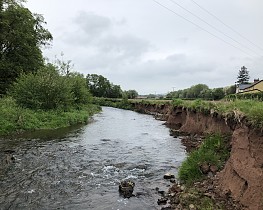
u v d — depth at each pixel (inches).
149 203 394.6
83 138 925.2
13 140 831.7
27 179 493.7
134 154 703.7
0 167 555.2
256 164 328.8
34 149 724.0
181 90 4781.0
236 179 361.7
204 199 364.8
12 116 1042.1
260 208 287.1
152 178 509.0
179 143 854.5
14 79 1635.1
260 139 339.6
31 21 1785.2
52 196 423.2
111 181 493.4
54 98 1373.0
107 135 1015.6
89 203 398.9
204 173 454.9
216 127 693.3
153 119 1755.7
